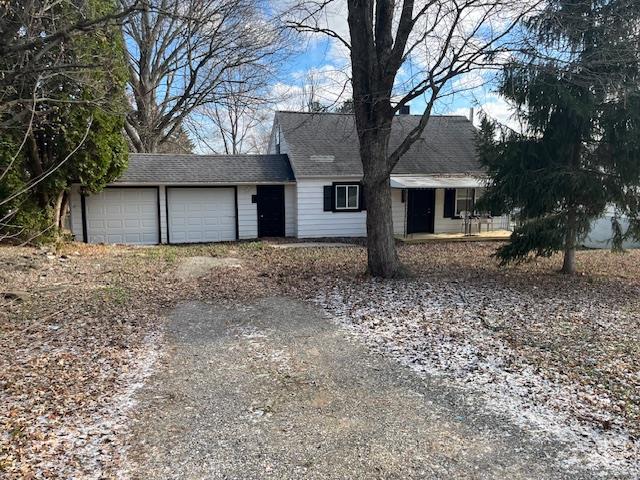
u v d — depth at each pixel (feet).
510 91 30.17
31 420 12.59
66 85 30.30
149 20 65.10
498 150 32.81
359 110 30.58
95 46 31.99
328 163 58.39
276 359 17.31
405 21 27.78
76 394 14.30
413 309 23.88
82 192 50.67
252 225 57.88
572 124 29.73
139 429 12.21
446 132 68.18
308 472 10.28
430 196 59.16
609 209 31.71
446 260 40.96
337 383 15.16
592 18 27.35
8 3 17.78
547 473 10.23
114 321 22.09
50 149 42.39
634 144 27.78
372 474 10.21
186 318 22.77
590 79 27.22
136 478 10.05
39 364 16.71
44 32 21.71
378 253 31.81
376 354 17.75
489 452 11.09
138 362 17.07
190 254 44.65
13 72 17.71
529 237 31.58
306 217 57.06
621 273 34.32
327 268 36.14
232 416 12.94
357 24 29.84
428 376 15.67
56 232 44.73
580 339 19.34
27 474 10.05
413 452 11.09
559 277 32.63
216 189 56.29
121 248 48.01
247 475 10.18
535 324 21.45
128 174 52.80
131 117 68.39
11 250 38.75
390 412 13.15
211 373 16.05
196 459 10.80
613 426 12.24
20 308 23.73
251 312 23.82
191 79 69.72
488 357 17.33
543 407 13.38
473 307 24.35
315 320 22.30
